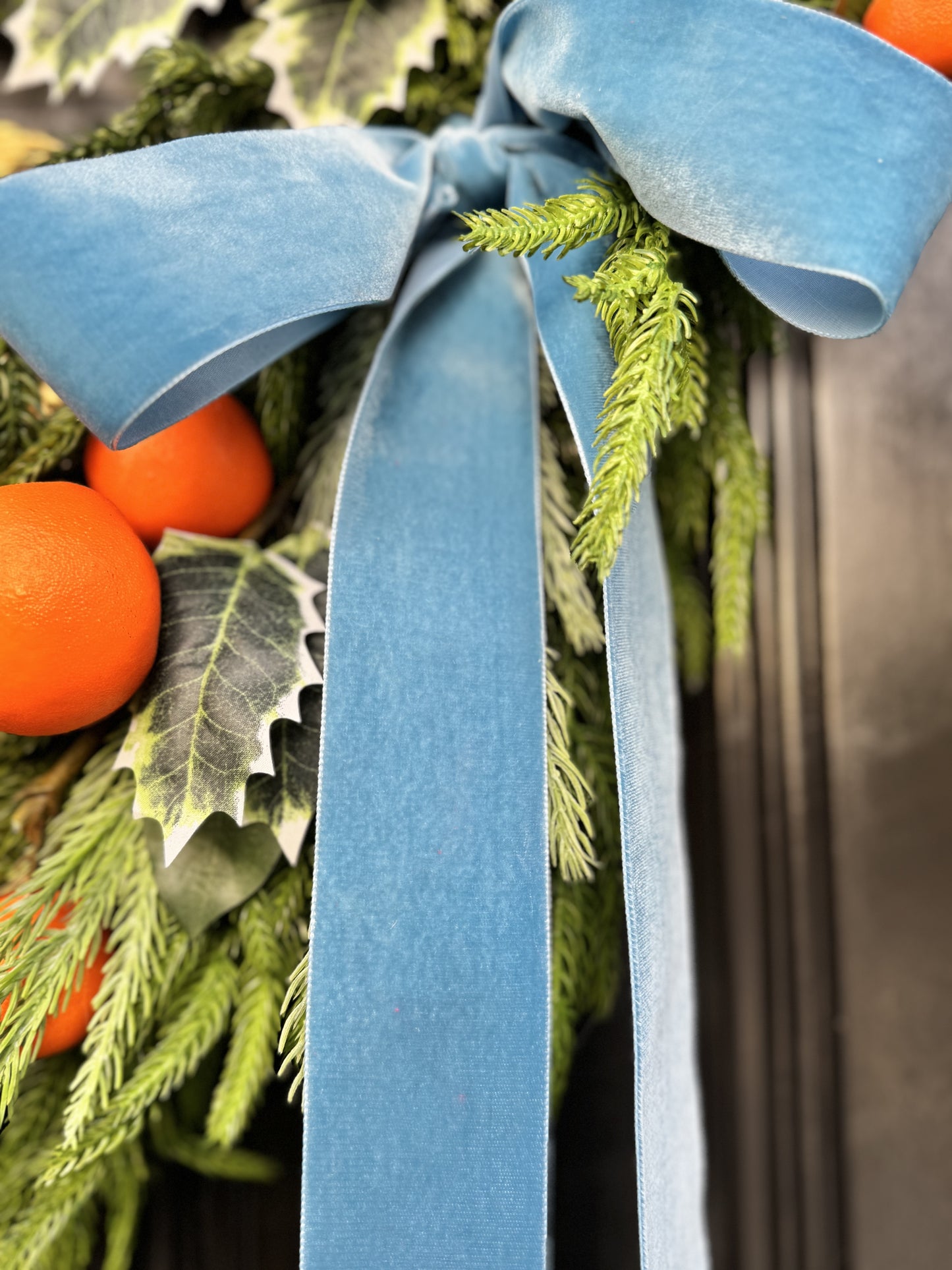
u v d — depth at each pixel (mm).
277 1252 501
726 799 519
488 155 357
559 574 356
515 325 360
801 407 511
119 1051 326
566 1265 504
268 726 314
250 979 355
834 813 511
